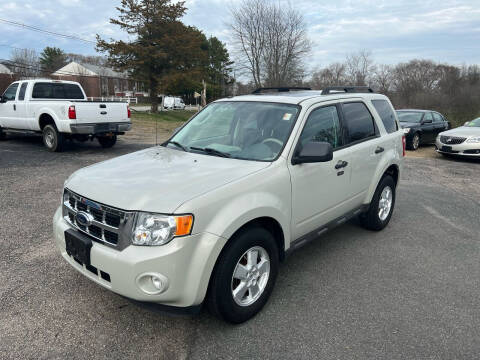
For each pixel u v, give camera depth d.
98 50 36.06
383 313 3.20
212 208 2.65
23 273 3.71
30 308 3.13
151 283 2.52
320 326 3.00
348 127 4.28
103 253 2.61
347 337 2.87
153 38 36.69
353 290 3.58
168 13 36.53
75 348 2.67
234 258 2.79
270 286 3.22
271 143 3.49
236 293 2.90
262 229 3.02
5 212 5.45
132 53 36.19
